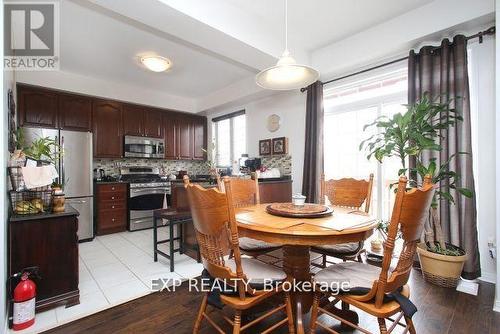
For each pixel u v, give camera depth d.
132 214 4.30
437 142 2.40
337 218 1.59
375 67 3.04
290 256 1.72
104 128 4.34
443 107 2.16
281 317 1.77
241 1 2.41
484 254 2.32
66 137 3.62
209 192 1.21
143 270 2.61
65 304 1.92
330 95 3.68
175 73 3.99
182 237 3.09
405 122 2.20
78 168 3.71
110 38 2.89
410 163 2.52
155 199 4.56
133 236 3.96
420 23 2.52
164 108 5.06
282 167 4.17
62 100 3.93
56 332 1.65
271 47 2.85
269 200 3.65
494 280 2.26
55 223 1.90
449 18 2.35
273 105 4.29
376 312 1.18
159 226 4.46
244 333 1.61
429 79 2.49
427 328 1.65
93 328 1.69
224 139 5.44
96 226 3.99
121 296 2.08
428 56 2.49
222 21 2.36
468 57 2.40
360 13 2.62
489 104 2.30
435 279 2.20
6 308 1.63
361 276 1.42
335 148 3.65
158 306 1.96
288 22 2.77
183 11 2.08
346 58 3.09
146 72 3.93
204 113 5.55
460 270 2.13
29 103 3.64
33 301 1.72
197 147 5.66
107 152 4.36
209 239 1.32
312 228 1.36
